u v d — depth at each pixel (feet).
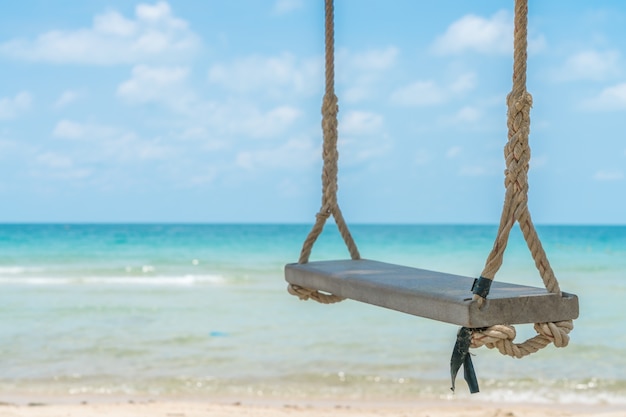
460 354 8.55
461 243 156.25
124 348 34.94
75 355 33.12
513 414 22.62
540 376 29.32
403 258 117.50
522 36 8.68
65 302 53.31
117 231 227.61
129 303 53.06
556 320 8.61
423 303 9.20
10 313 47.11
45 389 26.45
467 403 25.13
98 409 21.79
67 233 205.46
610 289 65.31
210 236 186.60
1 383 27.32
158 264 92.38
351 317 45.37
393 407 24.08
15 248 125.18
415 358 32.96
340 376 29.22
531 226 8.61
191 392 26.37
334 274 11.84
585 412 23.94
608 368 30.91
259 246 137.08
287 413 22.12
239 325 42.47
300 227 286.66
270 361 32.19
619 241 176.65
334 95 13.94
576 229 322.55
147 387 27.02
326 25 13.88
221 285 67.05
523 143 8.63
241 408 22.71
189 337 38.27
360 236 193.98
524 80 8.71
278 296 57.72
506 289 9.11
